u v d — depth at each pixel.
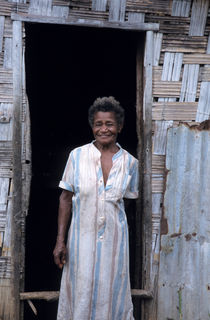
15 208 2.38
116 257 2.09
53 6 2.37
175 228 2.53
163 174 2.54
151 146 2.52
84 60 4.75
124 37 4.01
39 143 5.14
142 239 2.57
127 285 2.16
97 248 2.06
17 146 2.37
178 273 2.56
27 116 2.39
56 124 5.24
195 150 2.52
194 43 2.53
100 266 2.06
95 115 2.12
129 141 4.66
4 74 2.36
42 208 4.61
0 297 2.41
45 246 4.14
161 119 2.52
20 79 2.36
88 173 2.08
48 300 2.43
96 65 4.79
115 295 2.10
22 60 2.36
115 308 2.12
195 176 2.52
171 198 2.52
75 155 2.14
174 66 2.52
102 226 2.06
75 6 2.39
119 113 2.16
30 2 2.35
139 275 2.63
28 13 2.35
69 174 2.14
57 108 5.20
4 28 2.34
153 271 2.56
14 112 2.36
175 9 2.50
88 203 2.07
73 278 2.12
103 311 2.07
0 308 2.41
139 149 2.58
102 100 2.13
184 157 2.51
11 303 2.41
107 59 4.68
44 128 5.19
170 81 2.52
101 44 4.40
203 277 2.57
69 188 2.13
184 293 2.57
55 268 3.83
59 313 2.19
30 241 4.20
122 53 4.49
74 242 2.11
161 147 2.53
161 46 2.50
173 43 2.51
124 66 4.62
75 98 5.17
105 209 2.07
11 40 2.35
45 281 3.65
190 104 2.54
